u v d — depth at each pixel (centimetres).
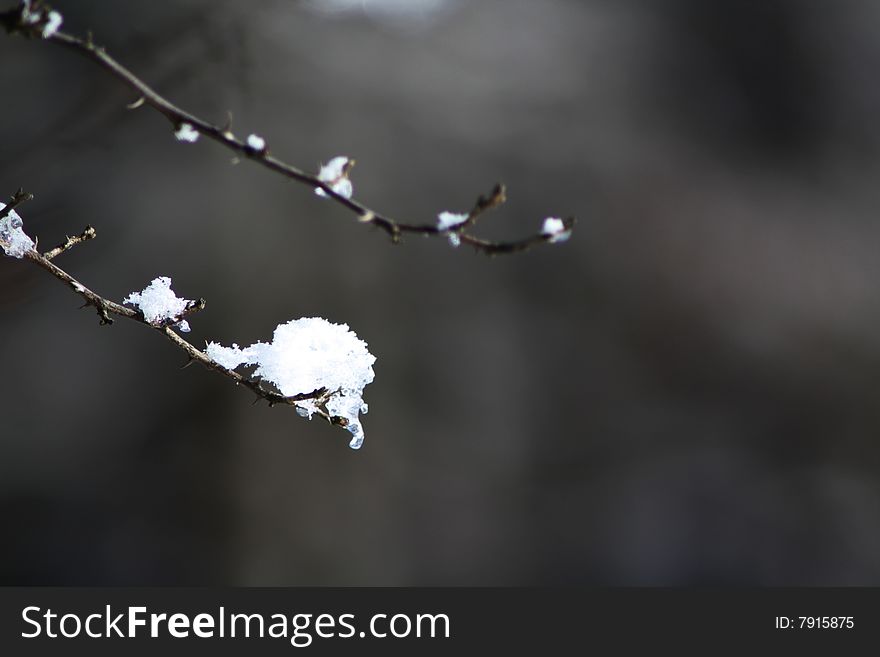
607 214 916
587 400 862
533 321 876
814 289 920
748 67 1004
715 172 957
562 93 949
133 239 716
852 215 973
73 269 636
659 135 960
